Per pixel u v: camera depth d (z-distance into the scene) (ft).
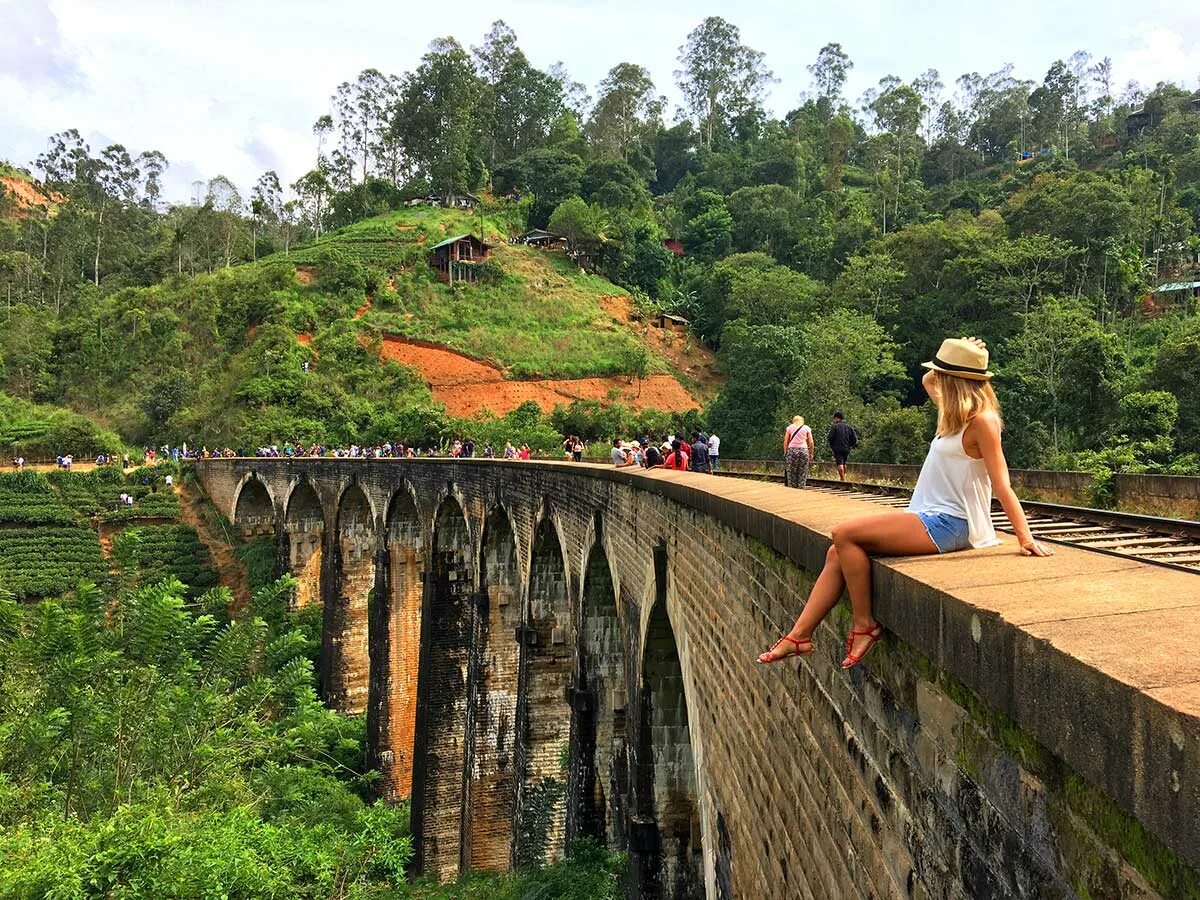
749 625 30.37
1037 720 10.66
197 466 243.60
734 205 371.97
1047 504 39.09
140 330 311.88
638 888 50.37
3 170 563.07
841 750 21.01
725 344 298.56
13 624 68.08
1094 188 191.72
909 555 16.58
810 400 163.94
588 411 247.29
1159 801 8.23
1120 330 169.78
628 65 492.54
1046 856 11.55
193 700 67.87
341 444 250.57
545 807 77.51
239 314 308.40
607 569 62.44
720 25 497.87
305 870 67.46
